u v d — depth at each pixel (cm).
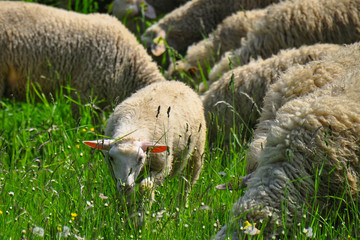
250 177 1385
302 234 1199
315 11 2366
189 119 1772
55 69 2469
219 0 3341
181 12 3403
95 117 2475
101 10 3750
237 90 2106
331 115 1284
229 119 2119
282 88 1652
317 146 1264
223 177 1677
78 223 1295
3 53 2392
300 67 1667
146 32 3294
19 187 1578
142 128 1628
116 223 1388
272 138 1312
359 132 1272
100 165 1736
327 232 1276
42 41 2428
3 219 1355
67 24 2477
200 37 3375
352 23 2358
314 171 1256
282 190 1255
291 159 1273
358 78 1405
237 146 2045
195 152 1816
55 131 2139
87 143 1570
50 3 3659
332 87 1393
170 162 1694
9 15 2414
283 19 2381
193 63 2878
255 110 2083
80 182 1497
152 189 1502
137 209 1473
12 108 2594
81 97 2497
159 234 1302
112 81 2506
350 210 1282
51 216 1386
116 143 1547
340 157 1255
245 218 1241
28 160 1931
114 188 1606
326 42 2356
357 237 1258
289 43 2369
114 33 2534
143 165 1598
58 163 1762
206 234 1359
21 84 2480
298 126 1298
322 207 1280
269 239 1236
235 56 2453
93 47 2484
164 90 1831
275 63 2091
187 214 1482
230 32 2827
